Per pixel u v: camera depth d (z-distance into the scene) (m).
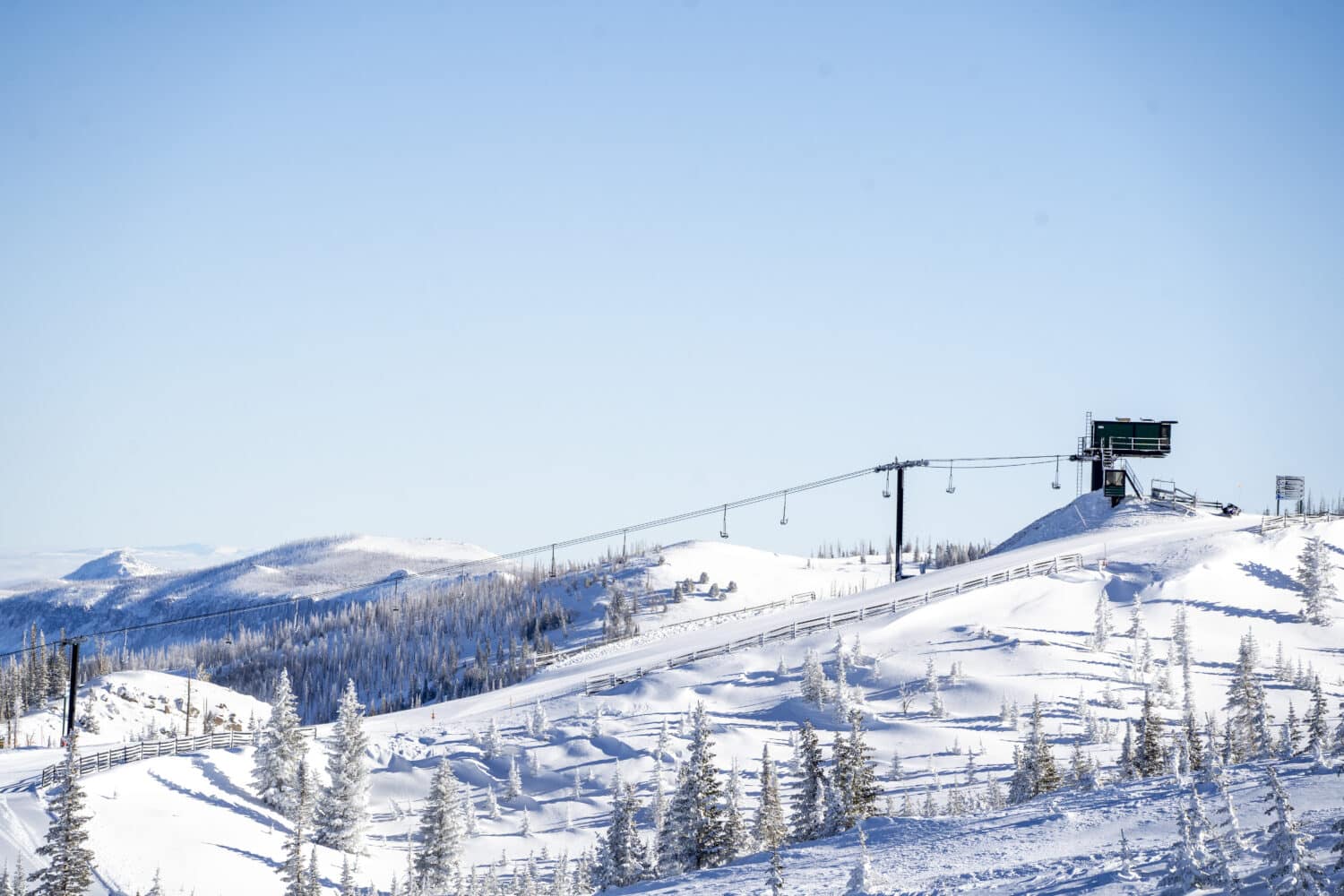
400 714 167.38
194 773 118.00
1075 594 171.25
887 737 134.62
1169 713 135.62
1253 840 45.62
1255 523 189.88
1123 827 56.94
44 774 105.00
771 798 95.12
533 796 132.38
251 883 94.81
